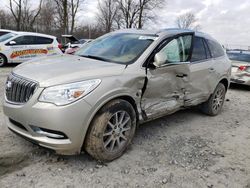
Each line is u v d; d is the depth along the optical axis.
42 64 3.71
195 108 6.39
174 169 3.55
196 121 5.61
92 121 3.32
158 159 3.78
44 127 3.09
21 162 3.44
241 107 7.24
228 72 6.12
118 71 3.60
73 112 3.08
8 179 3.07
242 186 3.29
